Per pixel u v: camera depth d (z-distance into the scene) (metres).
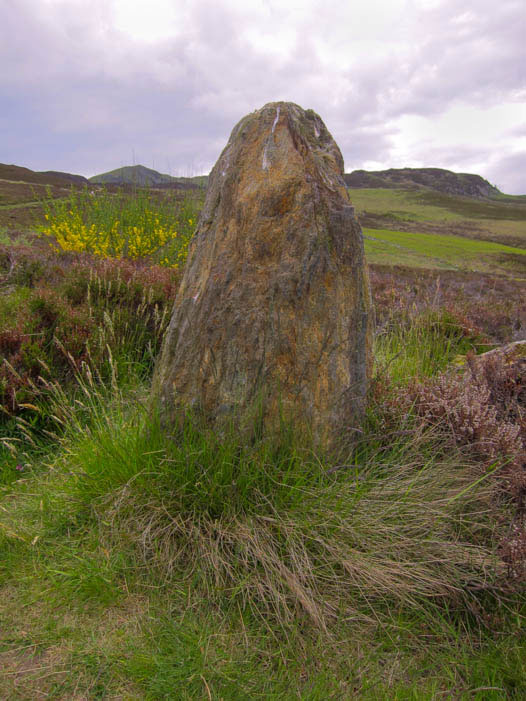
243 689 1.56
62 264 7.06
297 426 2.35
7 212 21.00
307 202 2.33
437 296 5.57
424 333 4.83
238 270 2.37
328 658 1.72
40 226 8.80
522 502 2.17
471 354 3.54
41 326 3.74
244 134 2.54
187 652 1.65
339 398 2.42
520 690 1.61
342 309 2.43
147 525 2.18
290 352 2.34
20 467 2.73
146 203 8.80
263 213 2.35
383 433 2.72
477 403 2.70
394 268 22.86
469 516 2.29
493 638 1.83
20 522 2.27
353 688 1.62
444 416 2.77
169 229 8.58
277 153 2.42
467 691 1.62
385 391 3.07
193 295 2.51
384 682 1.66
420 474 2.45
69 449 2.71
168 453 2.29
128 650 1.68
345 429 2.46
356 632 1.85
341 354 2.44
